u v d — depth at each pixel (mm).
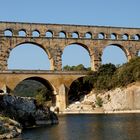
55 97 147500
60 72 148625
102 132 62625
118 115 109125
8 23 148875
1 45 146875
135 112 122625
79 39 158125
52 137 57906
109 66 153375
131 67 141125
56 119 84125
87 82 153000
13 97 74125
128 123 76688
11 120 64188
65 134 61500
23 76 142875
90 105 141500
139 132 59469
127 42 165250
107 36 162375
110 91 141125
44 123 79125
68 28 157000
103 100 140000
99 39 160875
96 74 153000
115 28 164125
